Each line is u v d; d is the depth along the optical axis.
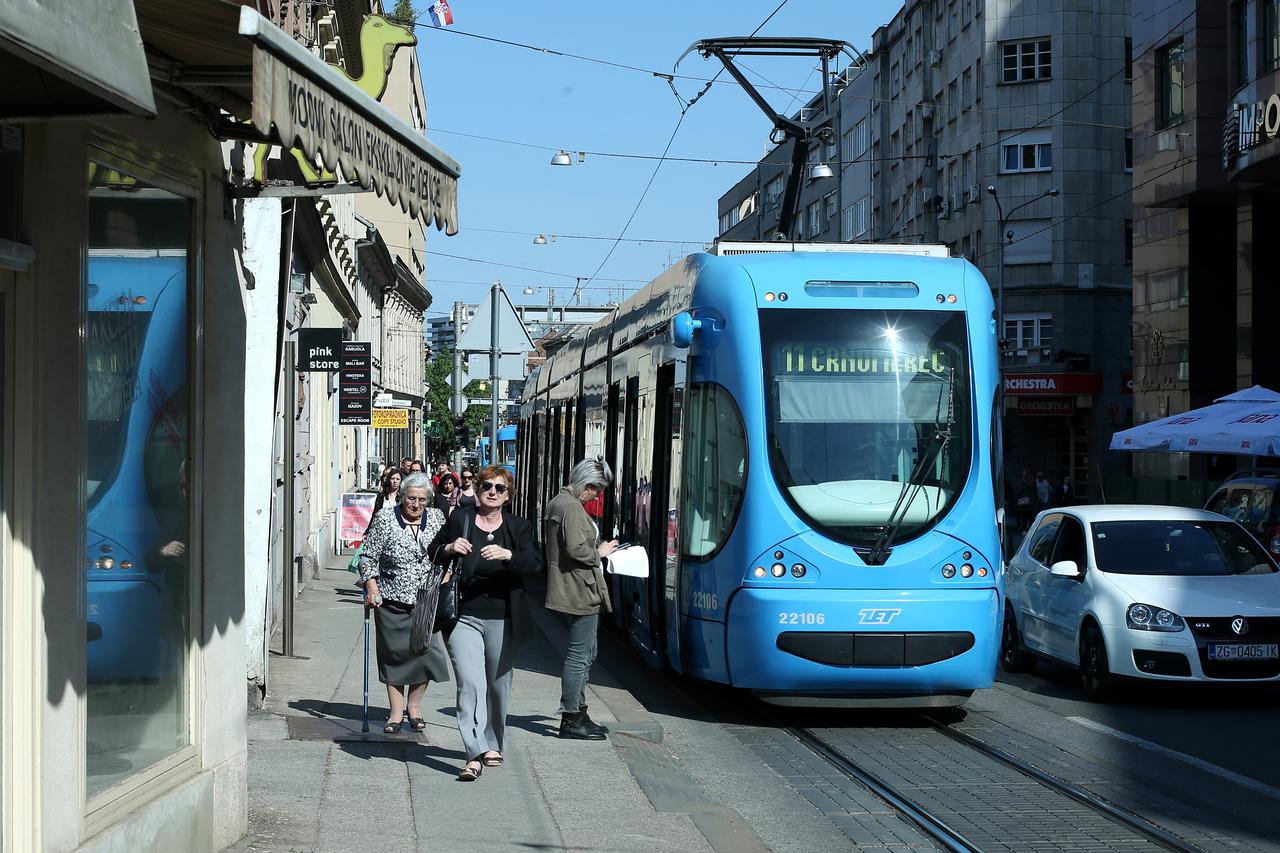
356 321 38.62
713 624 11.60
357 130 5.35
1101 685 13.02
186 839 6.28
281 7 9.69
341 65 15.36
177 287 6.48
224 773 6.88
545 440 25.83
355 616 18.42
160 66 5.88
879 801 8.85
